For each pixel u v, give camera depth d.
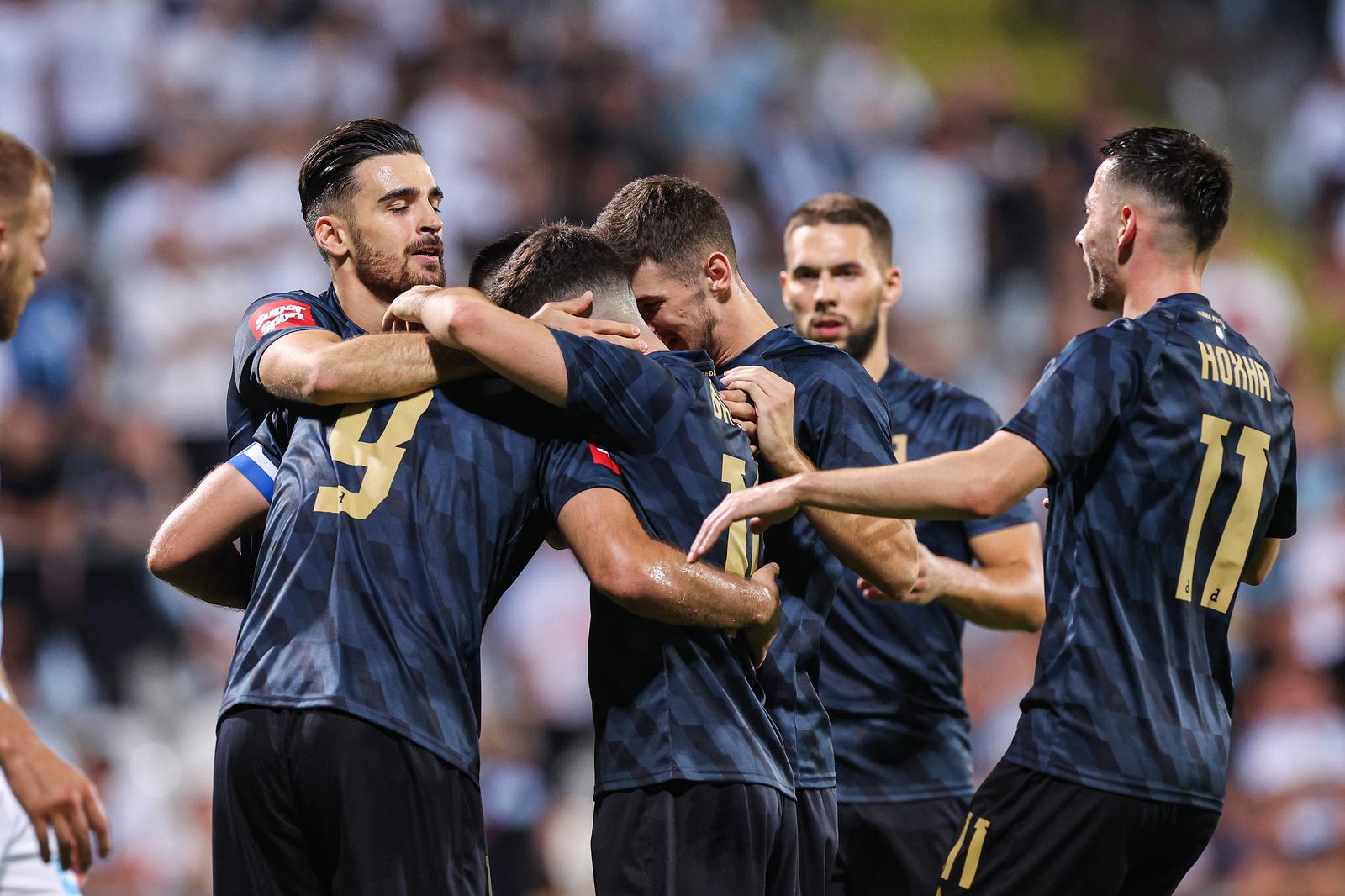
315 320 12.95
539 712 34.12
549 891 30.88
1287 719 34.59
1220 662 13.05
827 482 11.66
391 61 46.44
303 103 44.44
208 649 33.28
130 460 36.12
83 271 40.91
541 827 31.31
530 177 45.22
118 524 34.69
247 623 11.74
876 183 47.00
